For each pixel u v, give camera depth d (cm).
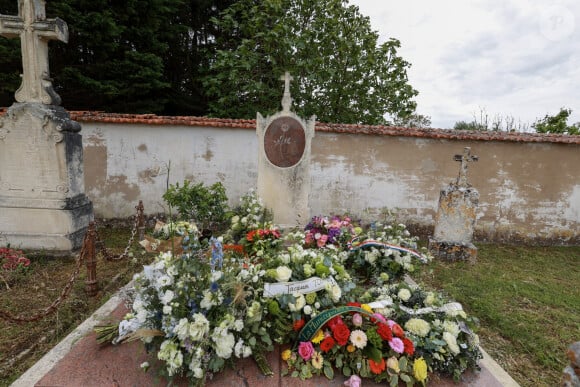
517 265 564
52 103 483
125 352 229
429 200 720
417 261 389
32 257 459
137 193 705
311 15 1051
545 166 694
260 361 217
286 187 488
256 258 331
